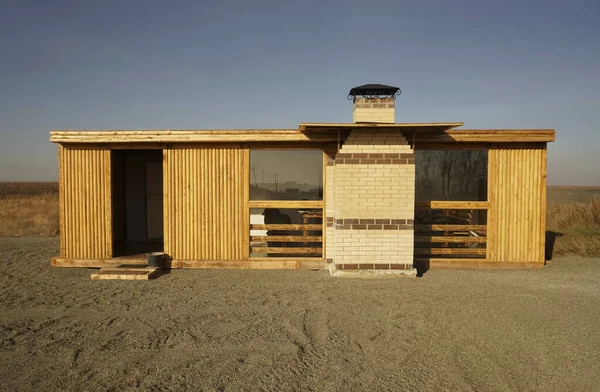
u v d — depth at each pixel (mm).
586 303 7484
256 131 10008
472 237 10414
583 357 5273
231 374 4773
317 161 10320
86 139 10203
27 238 15445
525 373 4855
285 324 6379
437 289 8406
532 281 9086
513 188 10320
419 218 10719
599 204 17000
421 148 10281
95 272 9578
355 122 9758
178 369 4891
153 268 9766
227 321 6516
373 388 4500
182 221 10336
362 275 9391
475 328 6242
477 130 10039
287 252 10336
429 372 4863
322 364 5043
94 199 10414
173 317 6699
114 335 5934
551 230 14703
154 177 13227
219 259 10328
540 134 10062
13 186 53969
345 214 9461
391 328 6230
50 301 7594
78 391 4395
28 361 5102
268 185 10312
